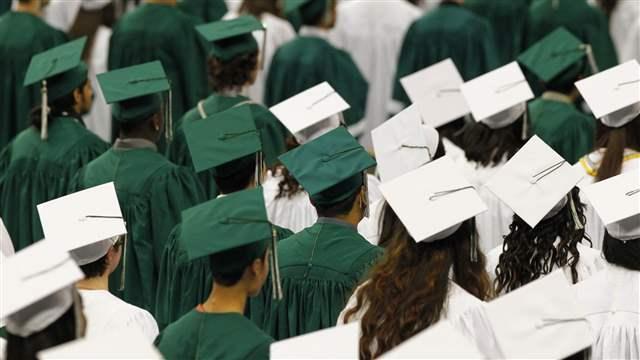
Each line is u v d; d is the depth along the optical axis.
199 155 16.88
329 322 14.97
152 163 18.53
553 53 21.77
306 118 18.48
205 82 25.27
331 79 25.45
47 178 20.05
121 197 18.31
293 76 25.45
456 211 13.35
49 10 28.70
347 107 18.59
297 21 26.48
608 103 17.47
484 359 12.10
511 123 18.55
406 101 27.02
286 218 17.66
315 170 15.08
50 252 12.39
